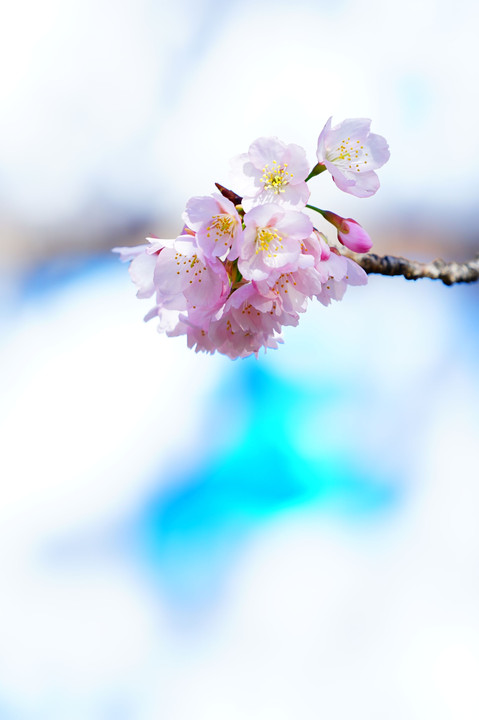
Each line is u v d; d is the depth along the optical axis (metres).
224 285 1.07
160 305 1.09
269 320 1.08
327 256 1.08
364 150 1.09
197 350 1.09
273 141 1.06
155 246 1.08
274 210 1.05
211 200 1.06
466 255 2.97
